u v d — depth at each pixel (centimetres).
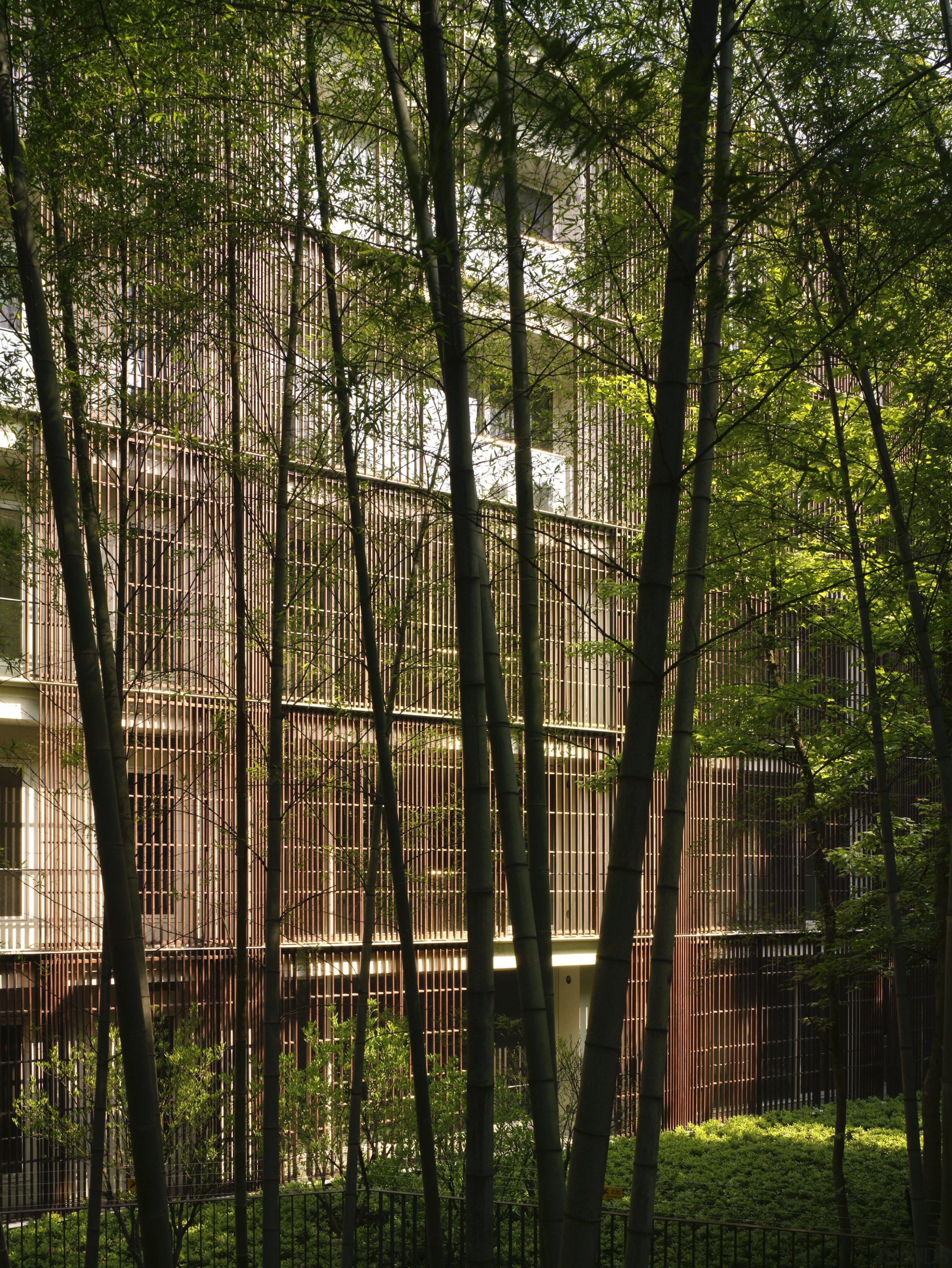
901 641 949
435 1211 581
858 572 704
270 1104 649
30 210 470
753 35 520
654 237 516
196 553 916
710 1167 1327
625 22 402
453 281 406
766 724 1054
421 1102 595
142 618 1007
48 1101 959
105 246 600
